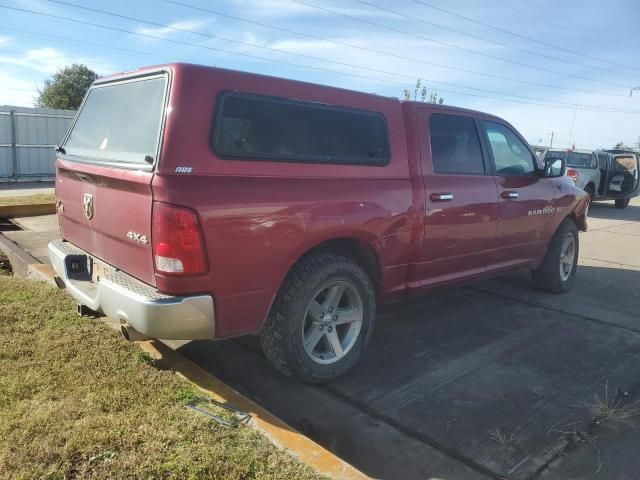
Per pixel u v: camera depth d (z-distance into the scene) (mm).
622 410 3600
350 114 3857
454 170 4652
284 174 3357
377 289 4176
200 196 2951
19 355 3494
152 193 2928
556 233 6195
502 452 3088
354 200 3727
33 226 8828
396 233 4078
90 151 3807
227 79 3205
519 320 5379
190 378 3488
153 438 2688
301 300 3494
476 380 3980
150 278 3094
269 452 2699
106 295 3264
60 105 45031
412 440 3182
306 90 3611
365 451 3053
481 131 5035
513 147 5492
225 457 2600
